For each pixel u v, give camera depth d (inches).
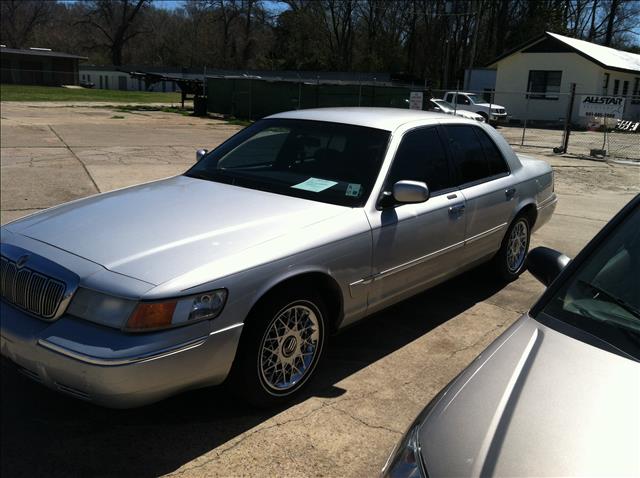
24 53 2368.4
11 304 117.9
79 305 107.8
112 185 374.9
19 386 137.6
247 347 118.2
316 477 108.4
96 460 112.0
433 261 164.9
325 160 158.2
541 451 61.0
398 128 162.4
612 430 62.5
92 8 3157.0
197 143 641.0
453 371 149.3
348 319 141.9
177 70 2554.1
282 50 2805.1
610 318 81.0
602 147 659.4
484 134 197.9
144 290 104.0
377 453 115.5
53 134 667.4
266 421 125.3
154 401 107.6
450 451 64.7
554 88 1295.5
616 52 1456.7
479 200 181.0
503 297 203.9
